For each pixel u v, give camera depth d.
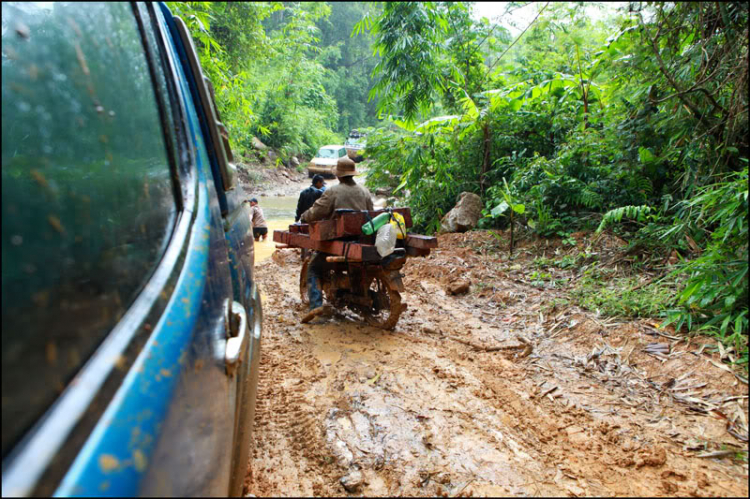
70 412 0.99
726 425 3.15
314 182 8.40
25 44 1.25
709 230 5.34
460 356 4.51
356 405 3.63
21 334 0.95
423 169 10.49
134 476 1.05
